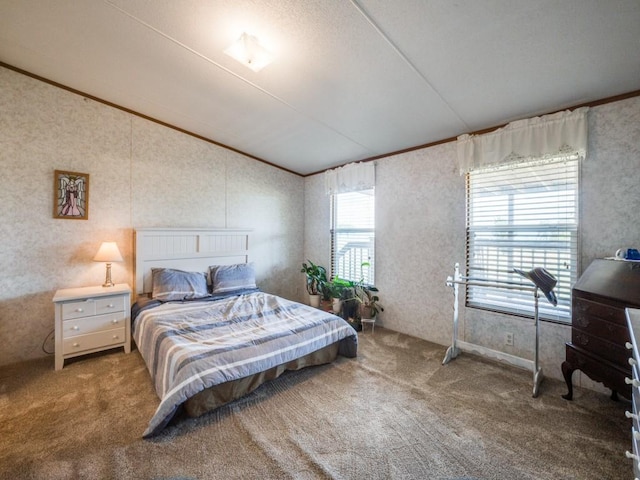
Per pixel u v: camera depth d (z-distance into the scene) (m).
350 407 1.96
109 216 3.10
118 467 1.44
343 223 4.24
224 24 1.89
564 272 2.34
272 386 2.22
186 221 3.63
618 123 2.07
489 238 2.75
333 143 3.53
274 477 1.40
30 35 2.15
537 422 1.80
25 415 1.84
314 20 1.74
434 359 2.71
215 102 2.90
